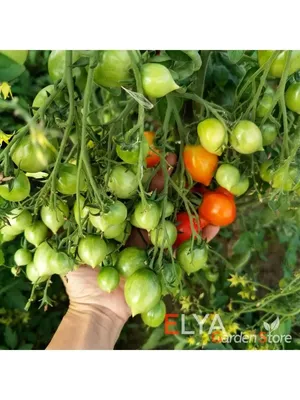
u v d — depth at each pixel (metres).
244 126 0.28
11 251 0.47
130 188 0.27
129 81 0.25
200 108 0.35
